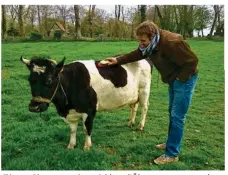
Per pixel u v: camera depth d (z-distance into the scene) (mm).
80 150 5453
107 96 5844
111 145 5922
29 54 16281
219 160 5555
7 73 11531
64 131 6371
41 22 35781
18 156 5473
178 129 5289
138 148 5785
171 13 28734
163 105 8797
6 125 6770
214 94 10133
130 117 7047
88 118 5617
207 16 28625
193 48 20719
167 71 5234
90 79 5578
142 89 6613
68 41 25344
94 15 34531
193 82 5230
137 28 5094
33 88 4945
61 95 5281
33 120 7199
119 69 6020
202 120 7594
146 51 5129
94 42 23781
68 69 5445
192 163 5395
